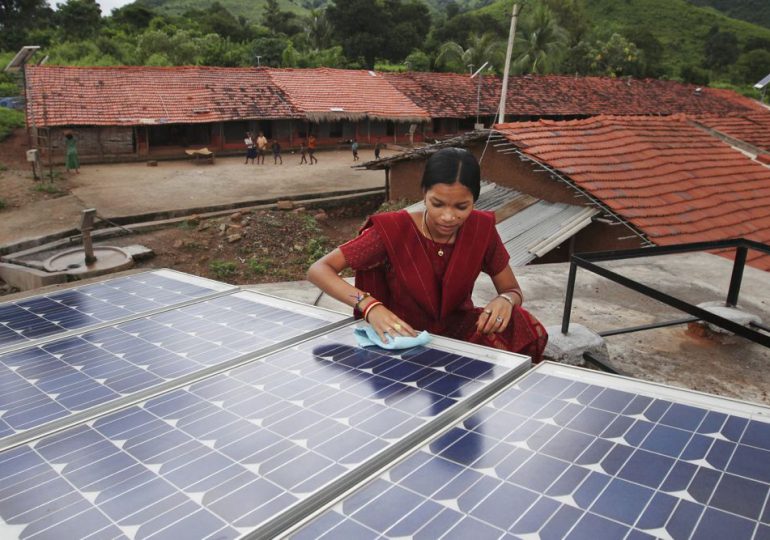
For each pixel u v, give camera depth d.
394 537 1.07
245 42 64.31
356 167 20.00
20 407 1.70
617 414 1.53
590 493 1.19
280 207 19.31
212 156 27.84
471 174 2.36
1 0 63.09
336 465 1.32
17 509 1.19
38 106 26.17
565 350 3.81
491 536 1.07
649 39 74.44
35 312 2.65
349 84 34.84
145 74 30.50
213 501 1.20
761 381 4.15
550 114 36.66
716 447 1.36
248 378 1.85
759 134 20.39
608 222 11.36
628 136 14.53
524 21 47.00
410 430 1.47
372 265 2.77
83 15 57.81
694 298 5.60
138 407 1.65
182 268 14.73
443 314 2.85
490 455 1.35
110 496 1.23
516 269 6.50
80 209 17.88
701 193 12.86
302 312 2.59
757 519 1.10
